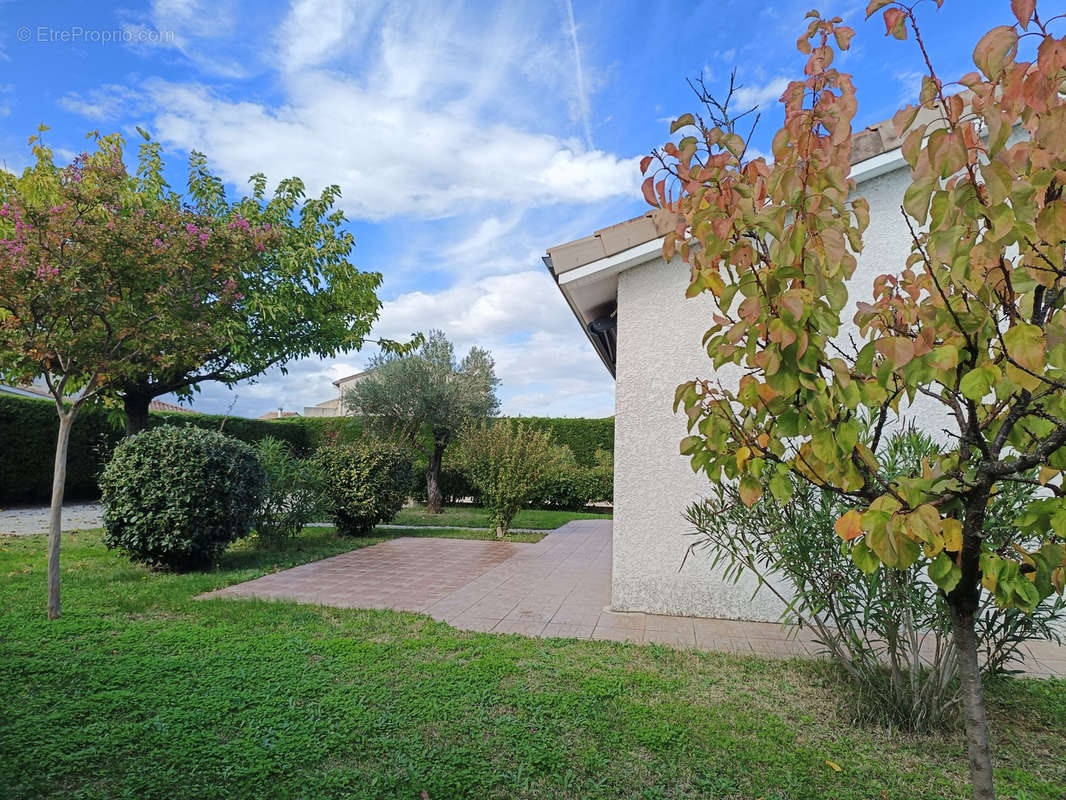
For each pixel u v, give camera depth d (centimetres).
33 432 1581
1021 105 139
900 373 176
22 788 261
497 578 745
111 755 290
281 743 304
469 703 358
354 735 313
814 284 163
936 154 138
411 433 1702
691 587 560
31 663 404
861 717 348
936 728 336
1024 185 138
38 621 505
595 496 1817
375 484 1155
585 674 410
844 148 171
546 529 1311
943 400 190
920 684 351
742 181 185
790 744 319
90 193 538
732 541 383
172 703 350
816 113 169
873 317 191
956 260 151
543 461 1154
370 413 1703
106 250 534
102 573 719
